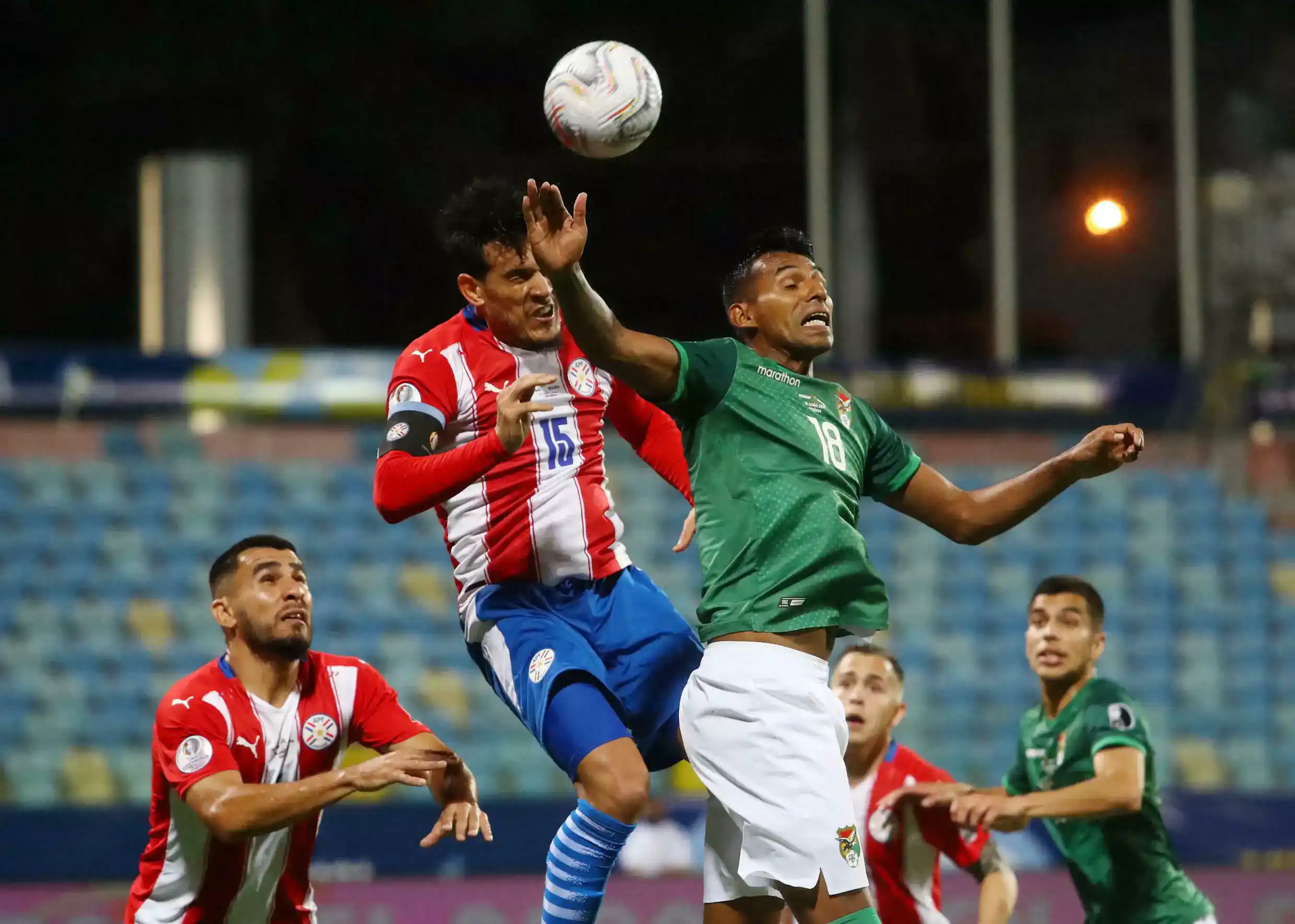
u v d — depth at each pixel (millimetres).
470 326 17031
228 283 51844
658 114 15008
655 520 50562
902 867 21250
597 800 15758
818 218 54656
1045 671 21391
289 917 19062
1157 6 56625
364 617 47188
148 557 48531
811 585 15133
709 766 15352
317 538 49719
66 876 33281
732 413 15453
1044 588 21656
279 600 18297
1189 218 54906
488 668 17250
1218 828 36656
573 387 17188
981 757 44875
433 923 32375
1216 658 49000
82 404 49531
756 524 15242
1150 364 53812
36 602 46719
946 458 53594
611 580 17156
